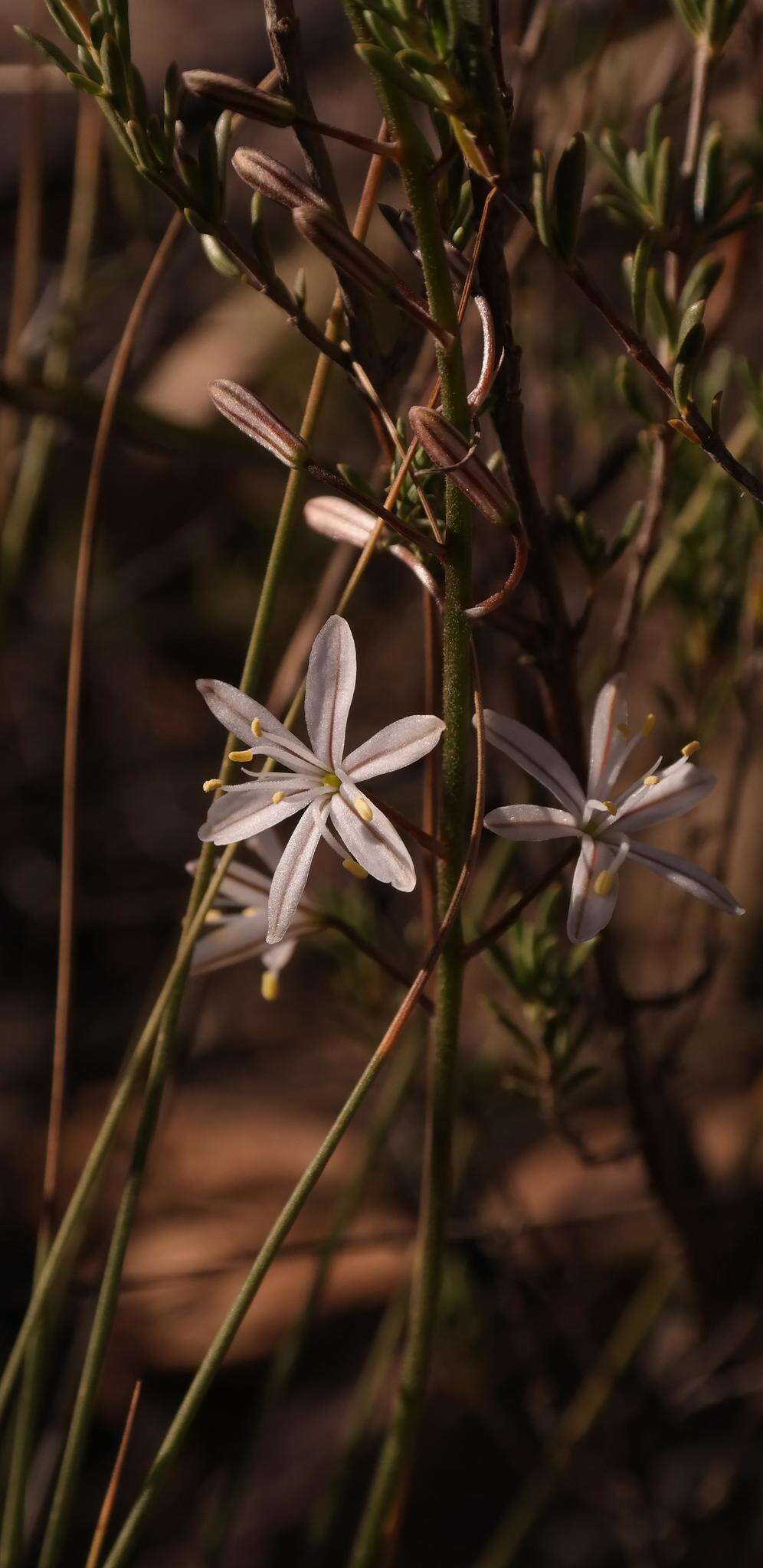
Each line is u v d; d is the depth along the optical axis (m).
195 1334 0.62
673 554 0.36
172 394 0.70
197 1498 0.58
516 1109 0.57
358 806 0.28
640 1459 0.51
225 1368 0.61
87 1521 0.58
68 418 0.40
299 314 0.30
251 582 0.82
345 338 0.30
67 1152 0.72
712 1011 0.65
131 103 0.28
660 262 0.40
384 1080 0.54
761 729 0.55
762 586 0.36
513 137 0.32
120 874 0.92
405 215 0.29
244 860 0.35
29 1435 0.32
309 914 0.32
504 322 0.30
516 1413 0.57
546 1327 0.52
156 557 0.82
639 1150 0.37
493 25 0.28
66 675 0.91
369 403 0.30
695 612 0.36
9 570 0.46
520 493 0.31
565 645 0.32
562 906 0.35
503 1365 0.57
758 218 0.31
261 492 0.63
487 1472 0.57
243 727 0.29
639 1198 0.58
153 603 0.87
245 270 0.29
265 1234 0.64
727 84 0.44
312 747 0.29
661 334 0.32
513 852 0.36
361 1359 0.61
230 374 0.71
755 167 0.34
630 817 0.29
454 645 0.28
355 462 0.69
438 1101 0.30
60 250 0.94
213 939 0.32
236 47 0.92
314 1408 0.60
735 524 0.36
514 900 0.45
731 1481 0.52
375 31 0.27
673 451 0.32
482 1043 0.64
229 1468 0.59
